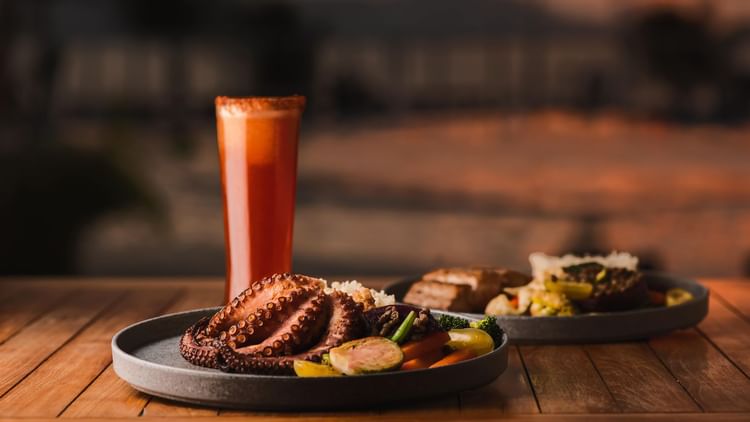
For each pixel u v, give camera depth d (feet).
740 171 29.81
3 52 26.17
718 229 25.23
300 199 28.76
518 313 5.88
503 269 6.38
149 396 4.59
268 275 5.98
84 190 19.40
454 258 23.84
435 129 34.04
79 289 7.46
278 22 34.22
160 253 25.86
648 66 33.47
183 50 34.01
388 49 34.09
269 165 5.91
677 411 4.33
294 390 4.15
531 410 4.34
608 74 33.73
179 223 27.22
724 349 5.50
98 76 33.53
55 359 5.35
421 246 24.72
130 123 33.50
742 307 6.67
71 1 32.96
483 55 34.01
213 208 28.30
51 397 4.61
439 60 34.06
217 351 4.44
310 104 34.22
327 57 34.22
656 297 6.41
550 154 31.94
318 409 4.24
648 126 33.65
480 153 32.37
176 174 31.42
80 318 6.45
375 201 28.50
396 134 33.94
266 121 5.89
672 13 33.14
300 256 24.53
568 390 4.67
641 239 24.68
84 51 33.40
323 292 4.56
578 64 33.83
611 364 5.17
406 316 4.55
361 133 34.04
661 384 4.79
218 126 6.06
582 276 5.93
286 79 34.24
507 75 33.99
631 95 33.63
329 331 4.46
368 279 7.84
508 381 4.83
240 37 34.19
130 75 33.76
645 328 5.57
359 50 34.14
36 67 31.89
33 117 31.01
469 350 4.61
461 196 28.60
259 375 4.29
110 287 7.54
